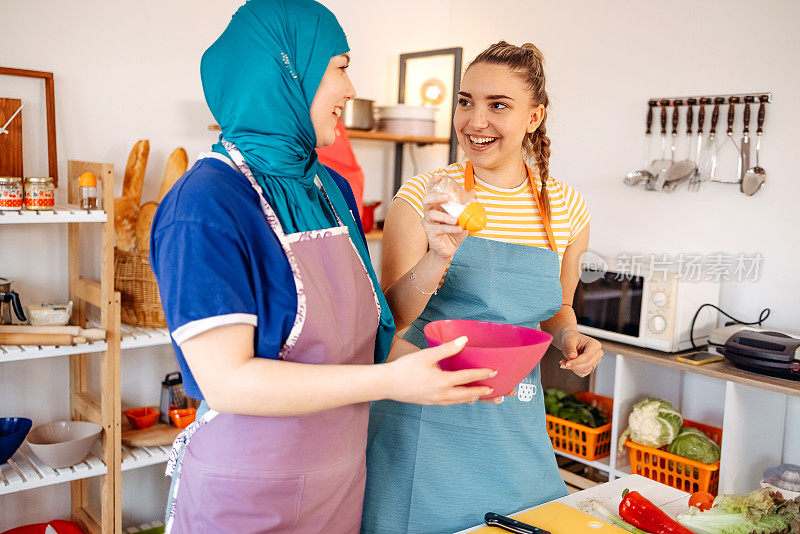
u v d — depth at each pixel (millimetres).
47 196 2203
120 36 2609
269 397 900
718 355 2508
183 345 913
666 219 2807
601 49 2969
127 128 2664
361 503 1207
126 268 2500
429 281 1206
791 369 2209
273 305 997
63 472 2297
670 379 2832
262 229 997
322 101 1070
